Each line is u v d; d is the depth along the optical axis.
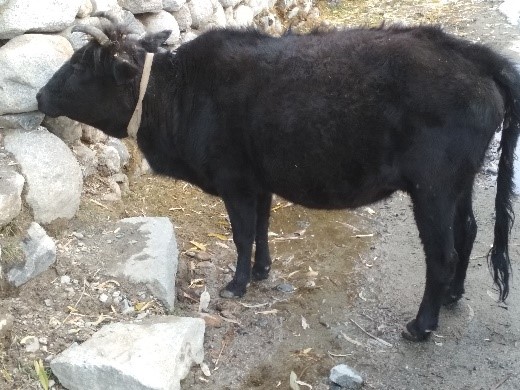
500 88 2.51
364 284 3.09
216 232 3.43
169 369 2.33
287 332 2.79
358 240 3.43
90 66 2.73
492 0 6.91
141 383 2.26
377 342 2.74
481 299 2.98
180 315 2.81
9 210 2.68
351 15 6.61
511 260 3.21
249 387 2.51
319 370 2.59
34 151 2.93
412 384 2.53
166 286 2.76
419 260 3.26
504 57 2.57
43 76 2.96
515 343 2.73
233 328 2.79
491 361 2.64
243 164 2.74
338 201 2.69
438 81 2.43
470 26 6.19
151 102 2.81
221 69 2.70
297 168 2.62
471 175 2.52
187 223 3.45
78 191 3.05
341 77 2.51
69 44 3.16
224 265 3.18
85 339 2.52
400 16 6.51
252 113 2.62
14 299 2.62
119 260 2.85
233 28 2.84
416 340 2.72
